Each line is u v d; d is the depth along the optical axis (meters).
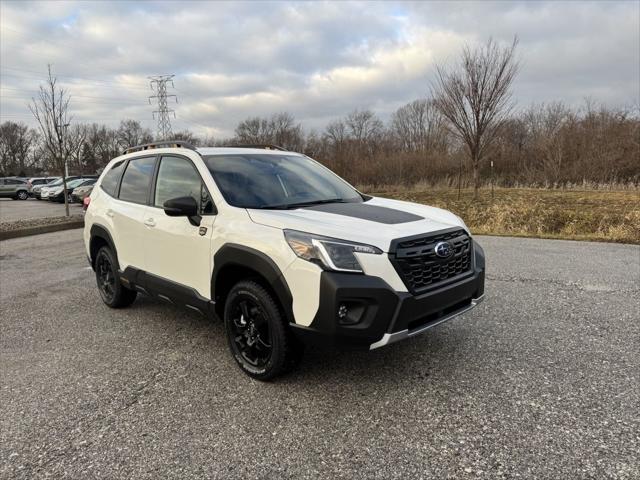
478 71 15.51
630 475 2.25
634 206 13.00
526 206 13.52
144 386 3.40
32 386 3.46
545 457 2.41
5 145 85.75
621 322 4.35
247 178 3.86
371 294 2.76
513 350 3.77
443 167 28.45
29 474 2.45
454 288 3.16
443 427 2.73
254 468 2.44
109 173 5.30
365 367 3.54
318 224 3.02
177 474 2.41
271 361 3.21
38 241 11.41
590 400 2.95
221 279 3.51
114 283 5.14
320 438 2.68
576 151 23.67
